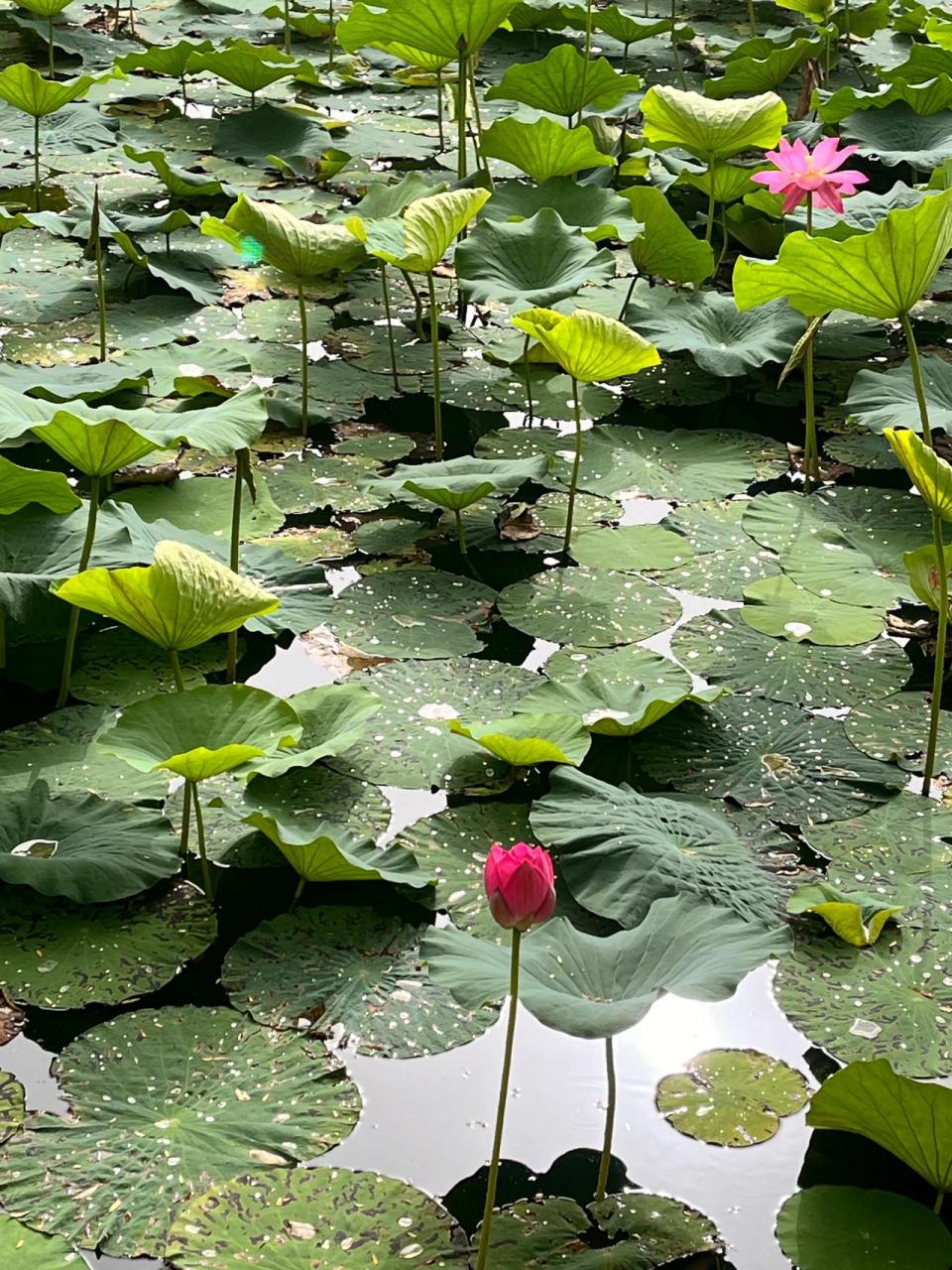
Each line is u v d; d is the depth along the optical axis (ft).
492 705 9.11
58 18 24.58
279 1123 6.14
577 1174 6.04
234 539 9.35
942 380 11.76
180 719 7.59
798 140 11.64
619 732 8.77
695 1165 6.10
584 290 15.60
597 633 9.98
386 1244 5.53
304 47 24.88
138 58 20.18
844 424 13.38
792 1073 6.62
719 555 11.09
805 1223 5.75
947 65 20.80
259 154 19.08
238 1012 6.77
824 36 21.01
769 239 16.66
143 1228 5.58
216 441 8.74
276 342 14.32
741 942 5.91
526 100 17.60
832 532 11.40
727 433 13.12
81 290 15.10
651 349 10.32
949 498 8.11
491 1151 6.14
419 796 8.42
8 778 8.24
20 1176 5.81
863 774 8.64
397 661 9.58
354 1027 6.71
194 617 7.61
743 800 8.39
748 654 9.78
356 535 11.32
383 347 14.48
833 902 7.23
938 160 17.07
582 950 6.00
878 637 10.03
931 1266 5.57
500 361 14.40
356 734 8.08
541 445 12.78
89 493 11.41
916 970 7.16
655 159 18.28
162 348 13.43
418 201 11.73
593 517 11.69
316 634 9.86
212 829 8.00
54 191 17.71
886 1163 6.17
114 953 7.07
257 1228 5.57
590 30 19.79
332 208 16.66
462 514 11.76
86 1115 6.14
